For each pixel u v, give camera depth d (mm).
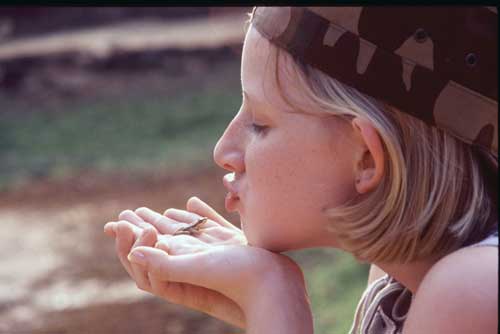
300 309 1631
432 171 1406
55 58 24609
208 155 17859
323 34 1429
